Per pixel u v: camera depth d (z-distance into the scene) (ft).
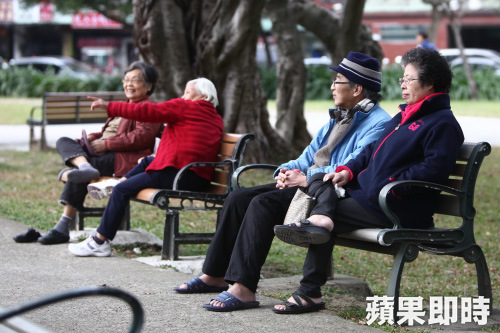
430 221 16.26
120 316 15.06
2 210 28.53
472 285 21.85
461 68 120.06
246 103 41.50
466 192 16.20
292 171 16.87
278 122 47.83
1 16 172.14
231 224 16.78
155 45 40.63
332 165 17.19
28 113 83.76
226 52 40.09
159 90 41.14
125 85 22.30
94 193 20.88
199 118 20.62
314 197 15.76
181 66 40.91
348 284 19.44
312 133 63.36
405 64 16.28
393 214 15.28
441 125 15.46
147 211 30.91
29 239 22.24
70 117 50.11
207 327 14.43
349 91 17.56
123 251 22.47
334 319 15.26
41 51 180.65
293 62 47.60
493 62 126.52
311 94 114.32
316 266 15.71
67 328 14.23
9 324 8.76
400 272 15.48
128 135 22.47
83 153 22.16
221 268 16.85
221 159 21.08
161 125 22.91
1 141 57.00
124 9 106.22
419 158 15.79
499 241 28.55
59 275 18.39
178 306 15.84
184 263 19.80
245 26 39.27
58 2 109.91
